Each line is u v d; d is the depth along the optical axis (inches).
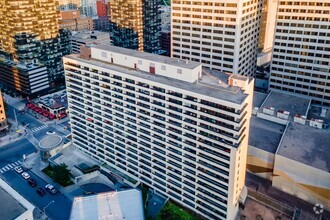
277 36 6958.7
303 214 4446.4
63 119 7554.1
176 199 4776.1
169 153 4522.6
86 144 5787.4
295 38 6766.7
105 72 4793.3
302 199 4714.6
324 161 4557.1
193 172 4362.7
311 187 4564.5
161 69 4505.4
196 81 4335.6
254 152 5044.3
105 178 5452.8
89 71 5019.7
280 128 5521.7
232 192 4074.8
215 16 6353.3
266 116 5753.0
